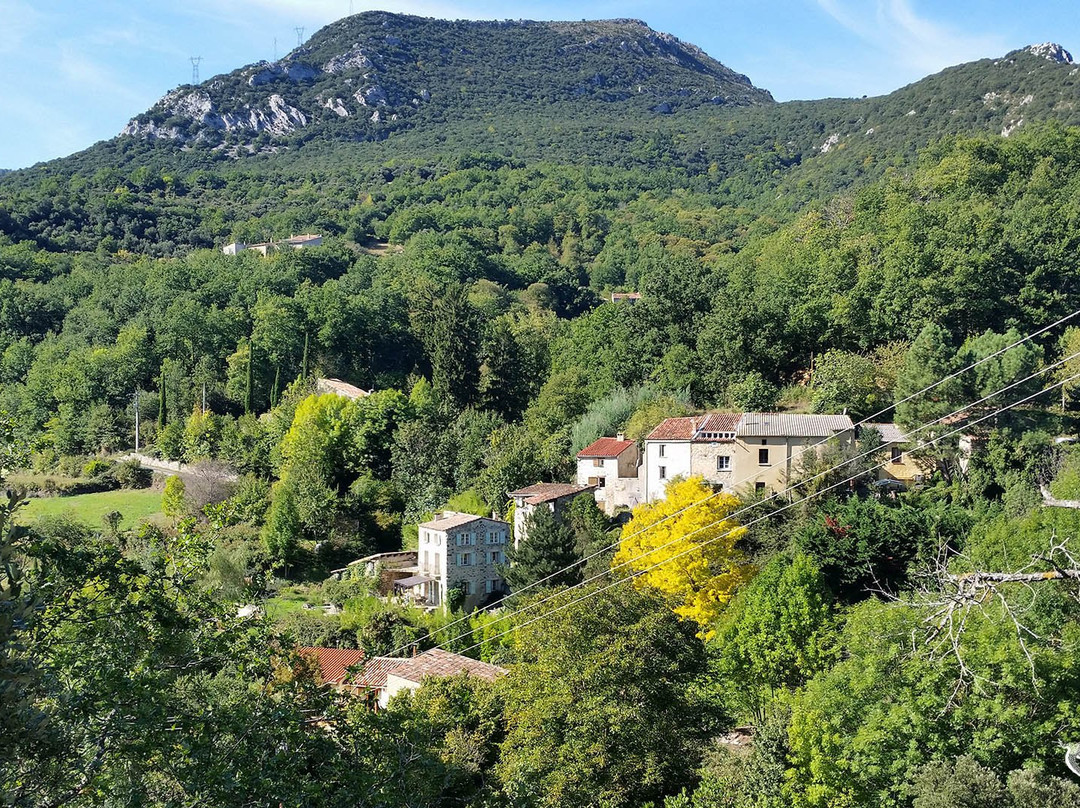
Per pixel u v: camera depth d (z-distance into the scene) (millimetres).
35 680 13523
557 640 36062
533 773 33000
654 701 36031
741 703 41188
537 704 34625
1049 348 88688
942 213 105938
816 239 115938
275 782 16719
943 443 63656
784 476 64312
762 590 43188
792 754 32125
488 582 70125
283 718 17688
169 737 16500
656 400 84438
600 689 34906
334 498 80438
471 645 55625
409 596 67188
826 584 50156
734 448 65750
